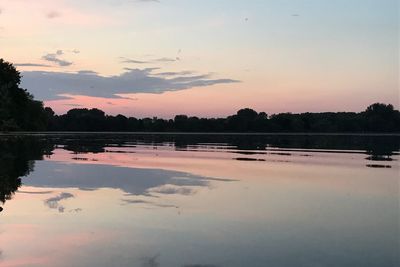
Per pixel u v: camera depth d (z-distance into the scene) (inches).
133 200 661.3
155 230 496.1
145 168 1074.7
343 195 723.4
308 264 391.9
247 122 6333.7
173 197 689.6
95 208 602.9
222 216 564.7
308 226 520.1
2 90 3683.6
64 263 392.2
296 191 756.6
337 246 443.5
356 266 388.5
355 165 1193.4
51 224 516.4
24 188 757.9
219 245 443.2
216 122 6604.3
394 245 446.3
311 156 1509.6
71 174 942.4
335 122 5999.0
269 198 691.4
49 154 1481.3
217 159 1353.3
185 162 1243.2
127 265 387.5
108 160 1282.0
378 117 5812.0
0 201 642.8
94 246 437.1
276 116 6363.2
